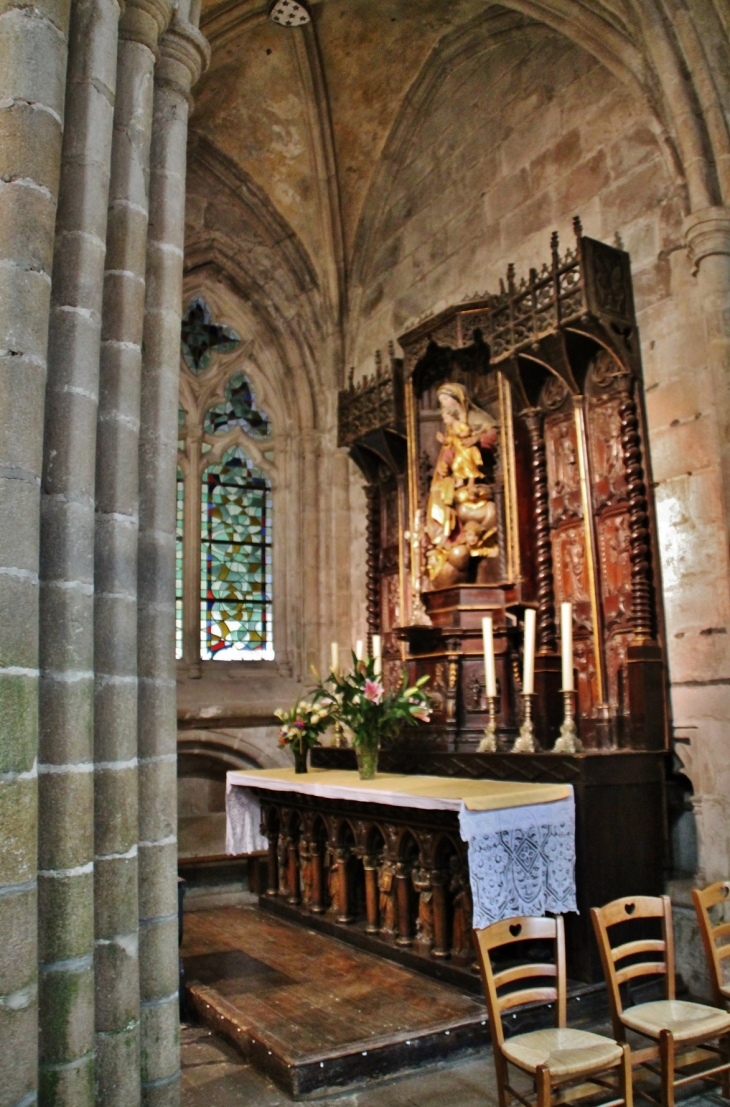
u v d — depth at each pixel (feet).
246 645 36.73
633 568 23.70
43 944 11.16
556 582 26.68
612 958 15.94
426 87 33.27
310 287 38.06
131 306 13.53
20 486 10.87
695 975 20.80
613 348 24.50
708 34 22.98
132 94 14.06
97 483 12.92
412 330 30.76
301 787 25.12
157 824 13.15
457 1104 15.78
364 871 25.62
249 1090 16.42
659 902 16.90
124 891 12.23
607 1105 14.10
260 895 28.91
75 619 11.82
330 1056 16.38
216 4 28.40
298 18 30.48
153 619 13.61
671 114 23.34
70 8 12.96
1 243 11.25
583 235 27.02
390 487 34.68
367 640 34.53
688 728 22.52
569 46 28.30
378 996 19.53
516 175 30.04
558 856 19.79
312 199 36.50
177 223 14.92
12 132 11.48
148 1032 12.55
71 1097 10.99
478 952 14.83
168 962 12.91
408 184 35.09
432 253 33.58
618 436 25.02
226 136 35.19
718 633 22.12
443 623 28.58
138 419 13.53
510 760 22.54
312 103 33.65
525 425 27.81
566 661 22.36
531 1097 15.69
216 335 38.55
